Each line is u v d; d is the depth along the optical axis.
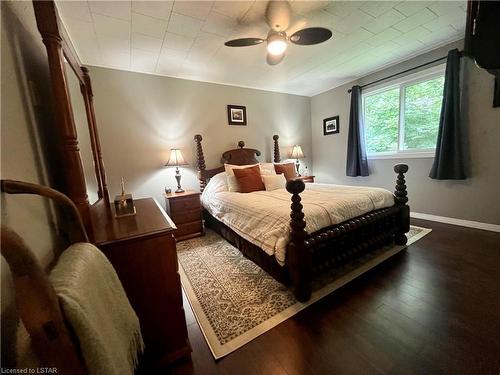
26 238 0.75
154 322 1.14
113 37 2.20
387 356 1.16
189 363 1.20
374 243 2.11
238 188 3.00
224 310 1.59
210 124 3.65
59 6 1.70
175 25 2.04
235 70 3.18
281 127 4.44
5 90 0.74
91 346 0.53
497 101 2.47
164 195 3.20
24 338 0.60
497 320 1.33
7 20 0.81
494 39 0.71
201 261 2.37
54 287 0.52
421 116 3.22
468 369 1.06
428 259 2.07
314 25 2.20
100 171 2.06
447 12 2.11
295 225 1.57
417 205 3.30
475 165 2.70
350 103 4.02
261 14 1.94
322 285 1.81
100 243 0.99
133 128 3.09
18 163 0.78
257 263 2.11
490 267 1.87
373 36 2.49
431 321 1.36
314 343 1.27
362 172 3.83
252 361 1.19
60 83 1.00
